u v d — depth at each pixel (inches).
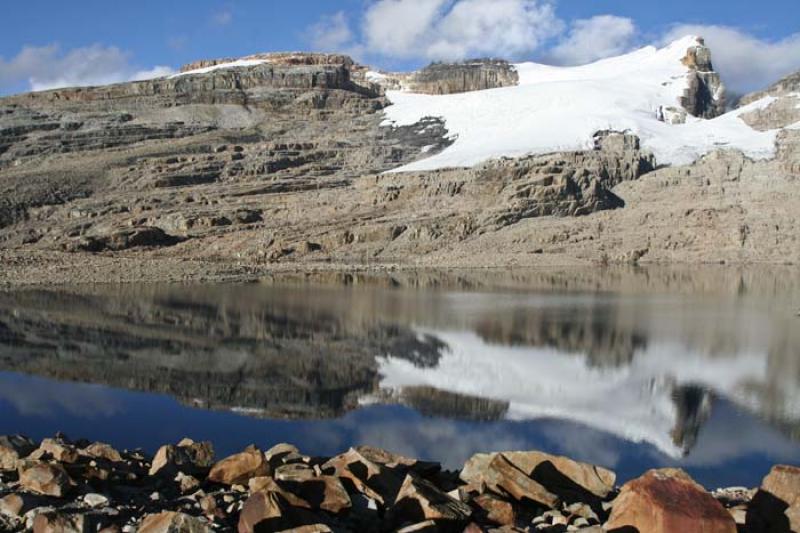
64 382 930.1
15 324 1360.7
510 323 1467.8
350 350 1168.8
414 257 3223.4
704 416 825.5
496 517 402.0
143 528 343.9
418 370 1035.3
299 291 2036.2
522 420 802.8
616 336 1331.2
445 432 752.3
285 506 366.6
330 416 804.6
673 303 1815.9
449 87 7204.7
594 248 3225.9
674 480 381.1
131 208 3900.1
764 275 2642.7
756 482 631.2
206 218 3619.6
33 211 3905.0
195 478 448.1
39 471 398.0
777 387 957.2
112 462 470.0
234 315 1526.8
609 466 667.4
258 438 722.2
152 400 854.5
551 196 3575.3
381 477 449.1
